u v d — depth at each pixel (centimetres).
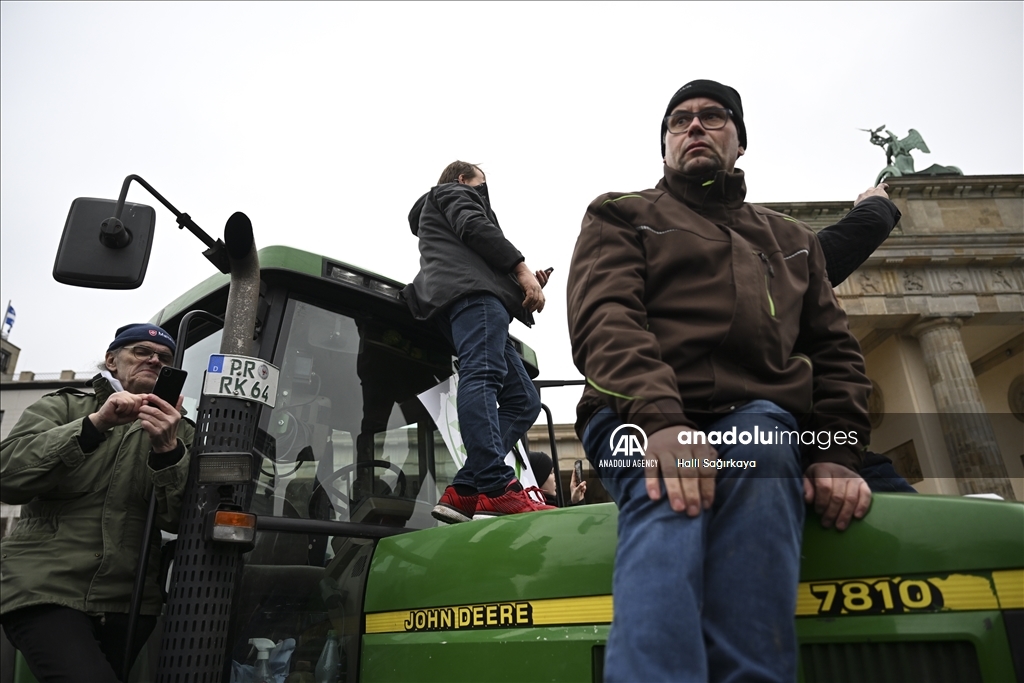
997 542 123
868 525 133
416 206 297
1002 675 117
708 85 170
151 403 217
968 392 1523
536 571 174
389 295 283
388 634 206
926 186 1725
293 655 219
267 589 224
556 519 177
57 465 212
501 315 250
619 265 152
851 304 1672
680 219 157
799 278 160
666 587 112
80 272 210
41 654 206
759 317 143
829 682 131
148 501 238
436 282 257
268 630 220
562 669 162
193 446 214
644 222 157
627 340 137
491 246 252
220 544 203
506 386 269
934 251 1638
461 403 237
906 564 129
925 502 132
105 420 215
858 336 1750
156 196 224
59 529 225
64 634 208
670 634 108
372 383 279
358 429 268
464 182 288
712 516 125
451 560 196
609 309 144
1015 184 1722
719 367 141
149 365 258
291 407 254
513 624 175
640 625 110
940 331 1591
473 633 183
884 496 136
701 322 144
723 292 146
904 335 1677
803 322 162
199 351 294
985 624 121
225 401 217
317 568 234
